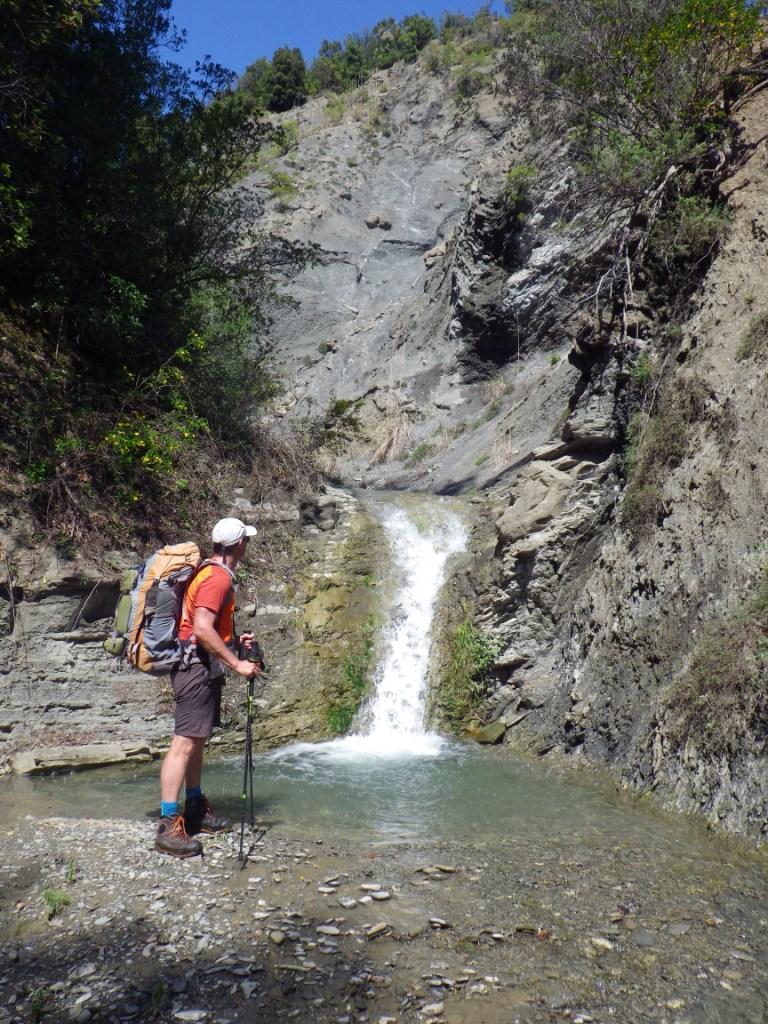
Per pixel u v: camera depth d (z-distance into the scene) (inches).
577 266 716.7
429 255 1110.4
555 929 159.8
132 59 457.4
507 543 378.6
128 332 432.8
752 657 230.5
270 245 588.1
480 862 195.6
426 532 429.7
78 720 321.7
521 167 780.0
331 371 1025.5
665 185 432.1
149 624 205.8
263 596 380.5
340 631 381.1
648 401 368.2
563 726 319.3
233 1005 134.6
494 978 142.3
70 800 256.4
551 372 655.8
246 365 520.7
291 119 1833.2
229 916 164.4
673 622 282.4
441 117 1601.9
